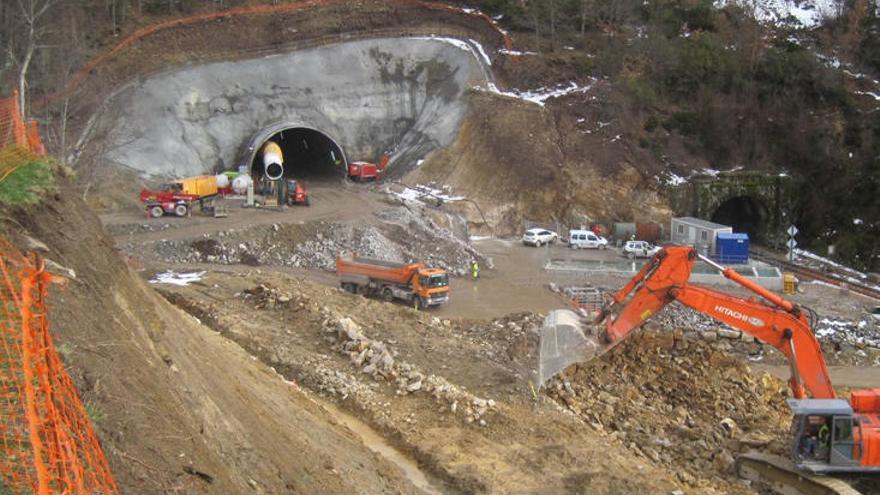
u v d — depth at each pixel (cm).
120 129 4597
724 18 6356
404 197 4909
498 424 1822
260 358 2080
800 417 1738
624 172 5031
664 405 2173
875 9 6581
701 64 5656
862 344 3247
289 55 5562
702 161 5316
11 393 652
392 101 5709
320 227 3991
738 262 4306
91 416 799
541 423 1861
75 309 956
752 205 5428
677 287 2019
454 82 5584
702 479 1819
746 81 5619
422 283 3225
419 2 6012
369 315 2567
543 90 5409
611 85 5403
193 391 1059
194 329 1547
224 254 3700
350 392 1919
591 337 2039
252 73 5434
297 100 5519
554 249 4544
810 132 5422
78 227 1213
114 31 5362
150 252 3584
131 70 5162
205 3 5816
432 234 4188
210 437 995
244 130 5338
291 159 5744
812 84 5644
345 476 1274
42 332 631
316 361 2081
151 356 1048
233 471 973
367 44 5731
